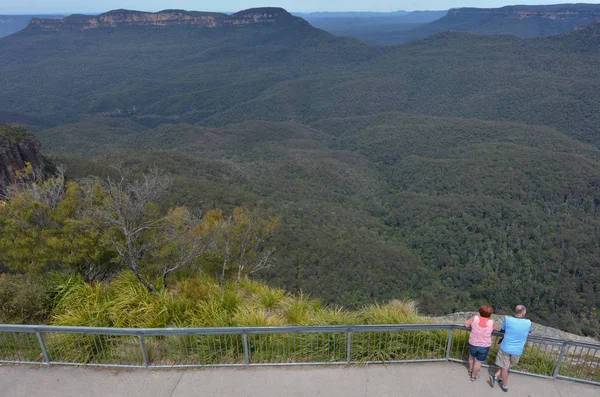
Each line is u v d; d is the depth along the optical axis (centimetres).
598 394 530
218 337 579
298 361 578
